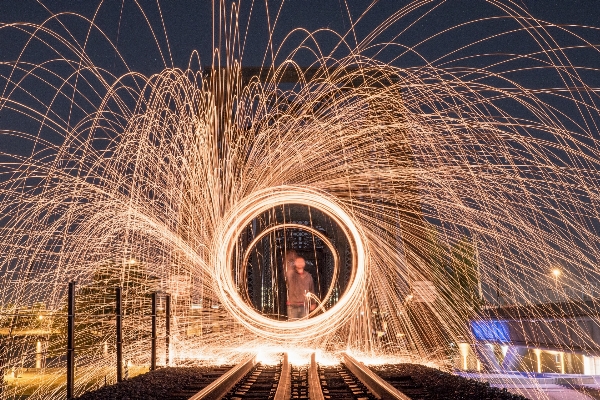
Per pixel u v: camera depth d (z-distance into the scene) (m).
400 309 15.94
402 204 15.66
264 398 8.20
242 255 16.70
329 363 12.73
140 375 10.05
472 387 8.23
